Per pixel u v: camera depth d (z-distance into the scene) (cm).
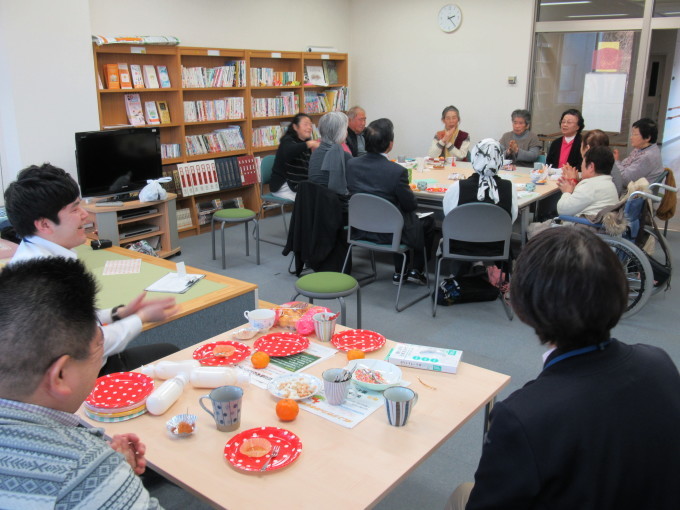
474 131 680
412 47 701
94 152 443
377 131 374
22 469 70
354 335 190
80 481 71
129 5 503
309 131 518
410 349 177
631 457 89
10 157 438
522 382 292
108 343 168
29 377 78
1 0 398
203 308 236
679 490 92
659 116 582
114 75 488
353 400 152
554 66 621
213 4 575
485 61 653
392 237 372
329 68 714
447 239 362
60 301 81
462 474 221
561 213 381
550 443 88
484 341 339
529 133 574
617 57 586
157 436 136
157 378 164
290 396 150
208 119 573
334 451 129
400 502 206
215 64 593
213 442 134
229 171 595
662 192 454
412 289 428
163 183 539
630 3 566
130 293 245
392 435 135
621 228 342
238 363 172
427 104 707
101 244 317
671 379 96
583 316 91
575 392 90
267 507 112
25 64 419
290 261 488
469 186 360
